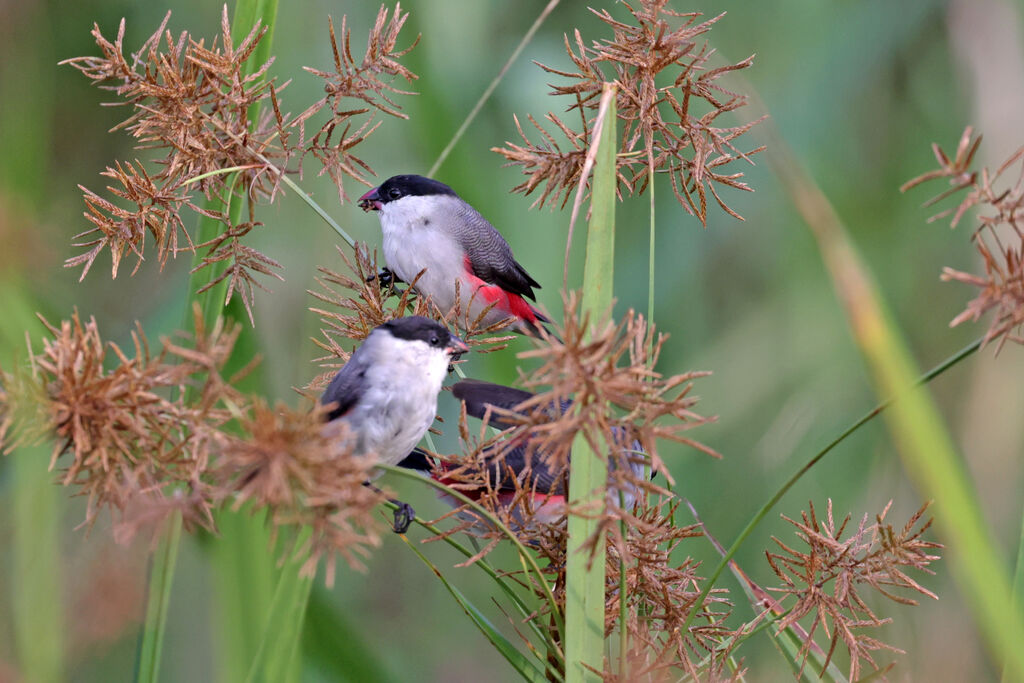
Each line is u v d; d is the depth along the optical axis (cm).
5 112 1046
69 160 1222
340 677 737
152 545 482
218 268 667
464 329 784
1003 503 1153
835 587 597
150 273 1167
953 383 1265
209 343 488
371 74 680
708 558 1141
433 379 722
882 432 1206
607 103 559
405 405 710
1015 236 1238
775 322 1250
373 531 454
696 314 1248
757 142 1228
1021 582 519
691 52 657
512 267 1073
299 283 1052
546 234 1134
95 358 490
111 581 691
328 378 748
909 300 1295
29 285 778
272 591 575
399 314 746
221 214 661
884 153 1300
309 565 449
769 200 1243
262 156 665
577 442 546
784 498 1195
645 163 666
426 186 1059
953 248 1298
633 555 597
